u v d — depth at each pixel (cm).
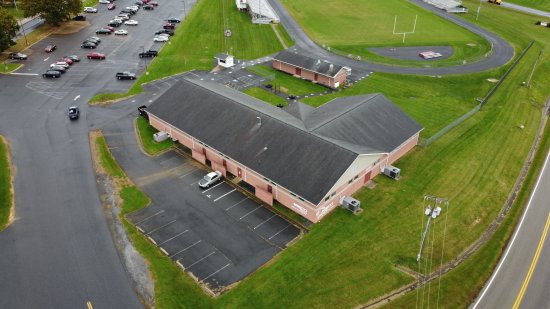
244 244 4600
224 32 11300
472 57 10100
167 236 4688
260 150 5384
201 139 5838
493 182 5691
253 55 9994
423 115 7400
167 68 9075
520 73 9369
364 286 4097
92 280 4156
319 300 3941
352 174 5081
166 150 6234
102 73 8725
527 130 7138
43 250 4494
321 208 4816
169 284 4103
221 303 3912
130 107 7450
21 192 5319
